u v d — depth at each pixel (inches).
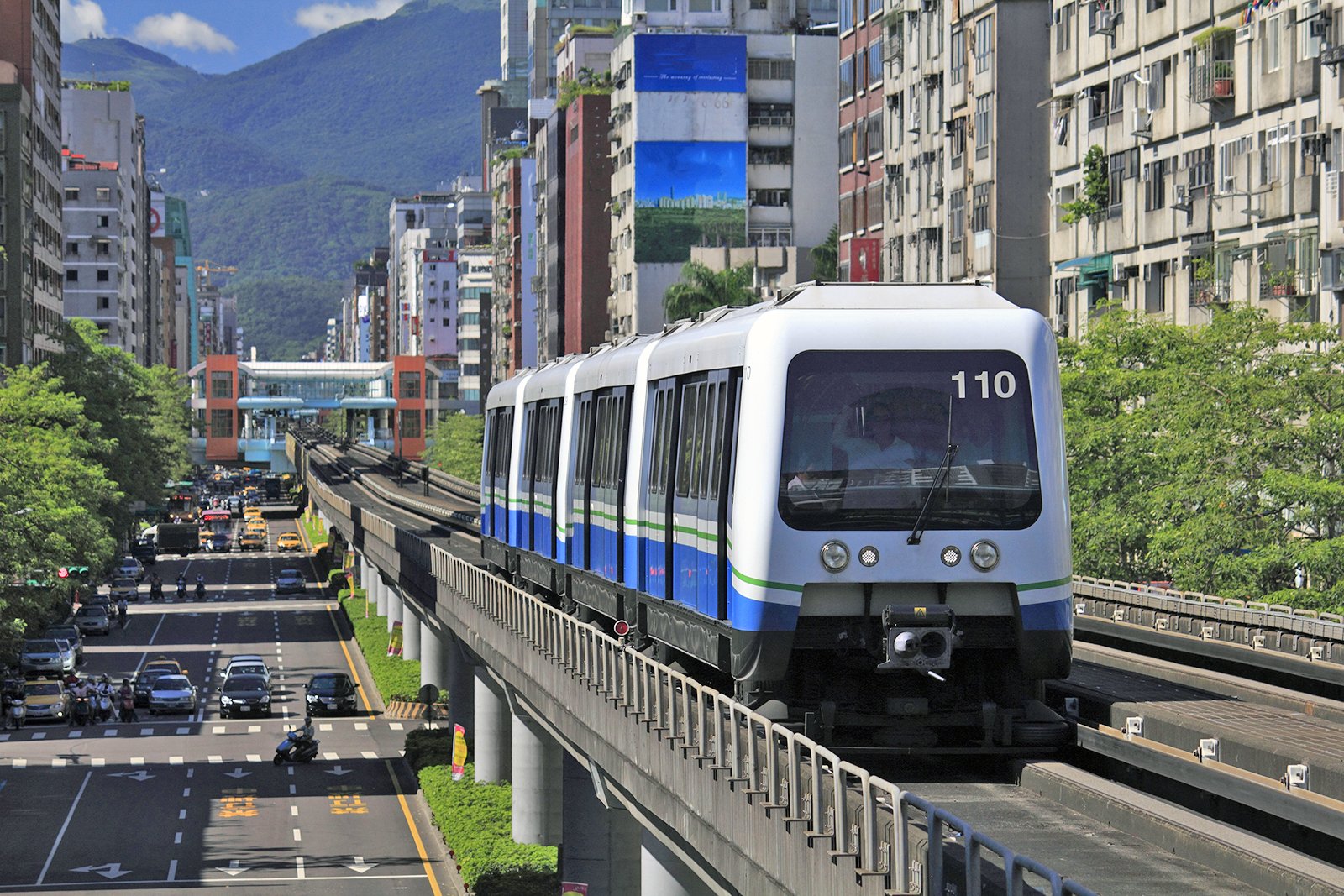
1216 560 1956.2
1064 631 1000.9
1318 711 1164.5
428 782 3095.5
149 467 6530.5
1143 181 3191.4
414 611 4057.6
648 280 6195.9
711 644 1106.1
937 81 4084.6
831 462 995.9
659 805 1212.5
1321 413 2012.8
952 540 989.8
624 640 1430.9
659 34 6146.7
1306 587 2009.1
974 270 3789.4
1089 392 2417.6
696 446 1179.9
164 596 6761.8
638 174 6171.3
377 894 2461.9
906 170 4330.7
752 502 1001.5
